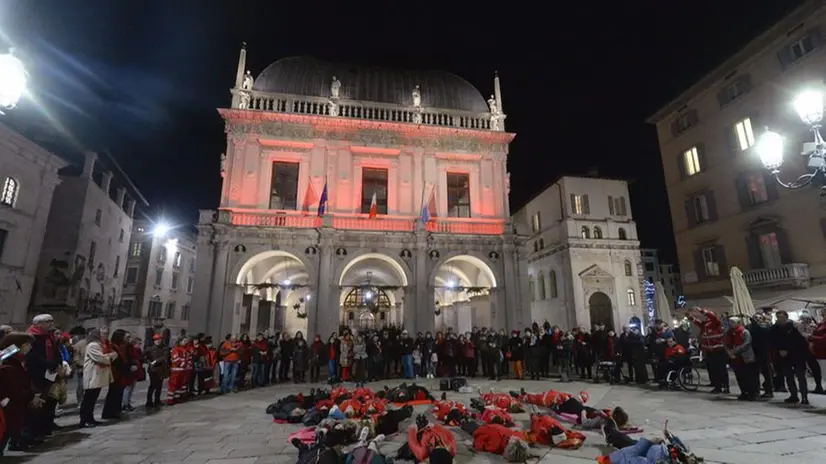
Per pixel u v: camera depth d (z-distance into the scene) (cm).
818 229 2023
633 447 562
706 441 713
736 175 2467
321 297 2014
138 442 777
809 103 948
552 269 3491
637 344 1495
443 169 2414
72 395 1409
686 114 2877
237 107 2272
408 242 2183
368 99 2458
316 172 2250
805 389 1000
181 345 1270
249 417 1006
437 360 1823
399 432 834
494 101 2589
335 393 1056
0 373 614
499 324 2178
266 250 2055
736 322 1121
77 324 2802
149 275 3962
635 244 3369
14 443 723
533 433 721
